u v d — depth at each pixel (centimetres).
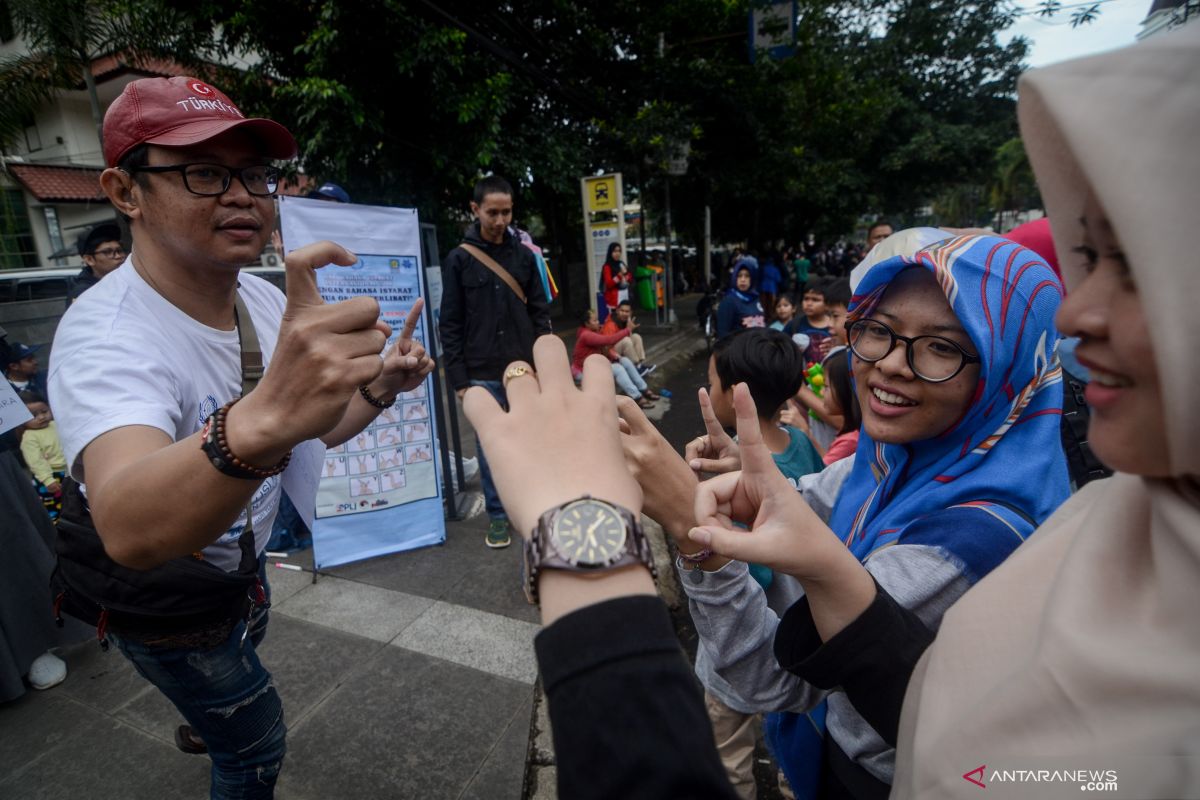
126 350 115
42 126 1176
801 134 1293
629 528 51
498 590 296
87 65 589
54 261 1144
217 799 150
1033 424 97
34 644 232
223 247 127
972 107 1848
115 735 215
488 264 329
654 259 1315
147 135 118
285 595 296
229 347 142
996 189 2986
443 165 714
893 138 1767
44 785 195
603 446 57
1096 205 47
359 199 725
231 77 687
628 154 1077
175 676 134
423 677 238
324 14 576
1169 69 40
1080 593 50
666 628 49
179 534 82
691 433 591
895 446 110
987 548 84
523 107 843
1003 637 59
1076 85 44
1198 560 43
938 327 98
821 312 423
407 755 203
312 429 77
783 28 988
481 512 384
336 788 191
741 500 81
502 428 58
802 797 113
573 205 1221
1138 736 43
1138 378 44
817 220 1964
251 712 144
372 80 673
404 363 145
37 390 348
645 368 757
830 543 72
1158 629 45
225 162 125
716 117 1171
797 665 78
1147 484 47
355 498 320
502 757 202
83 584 125
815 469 191
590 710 45
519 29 798
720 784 43
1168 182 39
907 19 1455
